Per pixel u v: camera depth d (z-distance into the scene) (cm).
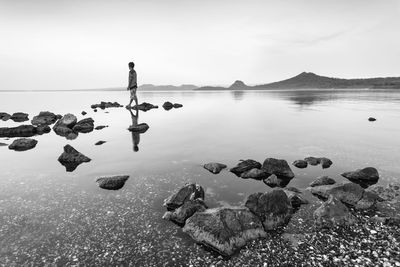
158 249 712
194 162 1422
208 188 1089
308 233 782
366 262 651
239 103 6162
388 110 3981
